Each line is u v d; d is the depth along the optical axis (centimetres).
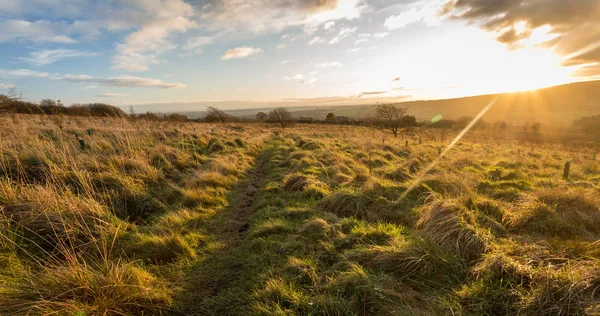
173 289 294
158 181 634
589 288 245
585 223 417
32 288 244
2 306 220
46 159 537
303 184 652
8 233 330
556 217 420
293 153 1070
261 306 258
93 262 316
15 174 486
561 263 294
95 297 246
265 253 364
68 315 224
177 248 366
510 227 423
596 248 318
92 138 898
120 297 257
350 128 4275
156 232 407
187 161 855
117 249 358
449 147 1592
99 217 401
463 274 301
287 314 248
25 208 378
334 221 456
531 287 252
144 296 265
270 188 660
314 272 303
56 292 243
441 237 362
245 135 2064
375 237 390
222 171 789
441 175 715
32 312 220
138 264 328
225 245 404
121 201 486
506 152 1530
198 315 261
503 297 252
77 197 436
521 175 807
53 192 413
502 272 278
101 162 627
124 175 586
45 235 346
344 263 328
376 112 3136
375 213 488
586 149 2550
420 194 596
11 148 600
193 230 437
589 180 809
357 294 267
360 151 1197
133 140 921
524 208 461
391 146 1393
